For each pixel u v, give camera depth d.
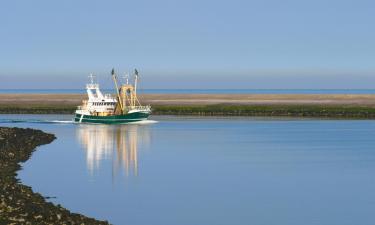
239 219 46.16
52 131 122.81
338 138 108.12
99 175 65.00
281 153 85.75
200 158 80.19
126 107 149.75
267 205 50.91
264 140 104.75
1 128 107.06
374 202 52.22
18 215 38.78
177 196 54.25
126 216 46.69
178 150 89.56
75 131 123.00
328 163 75.62
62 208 44.72
